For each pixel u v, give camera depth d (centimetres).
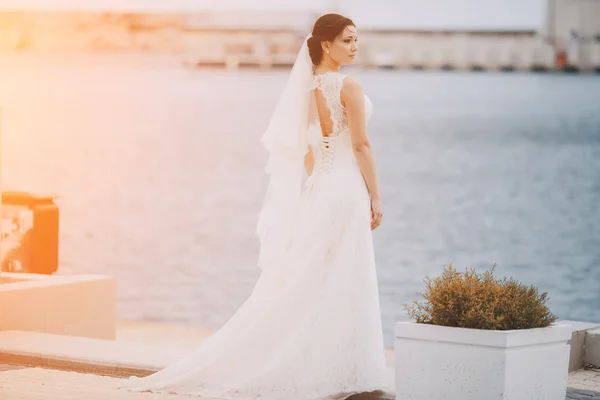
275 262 475
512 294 412
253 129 6962
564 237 2114
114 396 437
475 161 4869
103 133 6394
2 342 570
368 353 446
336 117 468
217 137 6141
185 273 1420
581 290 1345
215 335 475
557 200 3162
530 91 15375
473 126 8250
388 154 5138
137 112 8706
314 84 473
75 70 16338
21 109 8375
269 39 18775
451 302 403
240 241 1905
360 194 462
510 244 1941
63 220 2295
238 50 18762
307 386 441
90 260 1584
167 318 1002
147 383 464
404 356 407
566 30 18125
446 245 1864
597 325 554
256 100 11556
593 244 1994
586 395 455
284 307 459
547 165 4766
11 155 4728
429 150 5494
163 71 18725
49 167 4159
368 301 452
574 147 6028
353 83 463
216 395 446
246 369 453
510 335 383
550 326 415
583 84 17012
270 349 455
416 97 13938
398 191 3234
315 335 447
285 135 472
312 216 464
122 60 18775
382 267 1486
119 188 3300
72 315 664
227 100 11381
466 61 18938
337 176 464
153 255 1666
